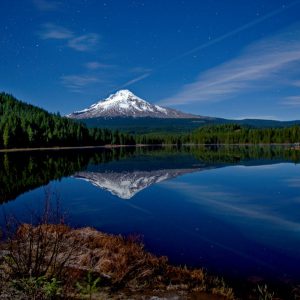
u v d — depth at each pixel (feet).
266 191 105.60
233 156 285.43
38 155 305.73
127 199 96.22
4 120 449.06
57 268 32.50
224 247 51.90
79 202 91.56
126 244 50.14
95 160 251.39
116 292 33.55
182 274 39.75
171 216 74.64
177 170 173.17
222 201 90.94
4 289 27.81
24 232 43.93
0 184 122.52
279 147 498.28
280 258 46.96
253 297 34.88
